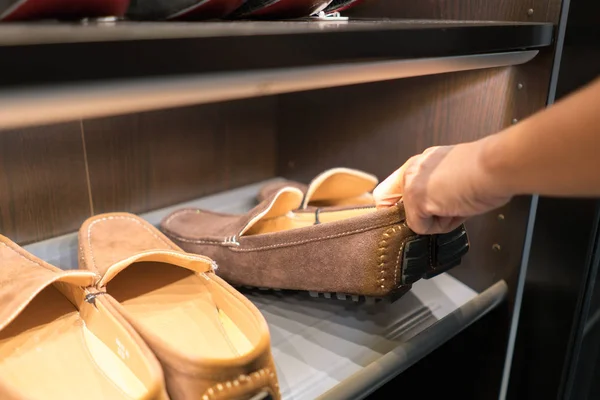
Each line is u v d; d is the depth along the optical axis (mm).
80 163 669
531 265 613
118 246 538
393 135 693
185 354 339
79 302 453
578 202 555
